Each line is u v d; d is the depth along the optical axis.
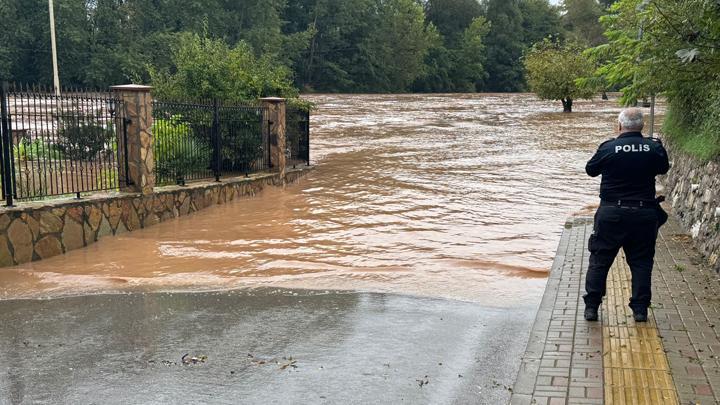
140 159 10.58
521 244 9.48
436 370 5.10
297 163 18.23
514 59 100.19
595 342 5.24
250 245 9.47
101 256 8.86
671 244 8.45
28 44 60.91
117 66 61.53
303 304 6.80
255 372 5.05
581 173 16.75
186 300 6.97
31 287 7.46
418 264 8.38
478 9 102.00
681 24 7.94
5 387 4.80
